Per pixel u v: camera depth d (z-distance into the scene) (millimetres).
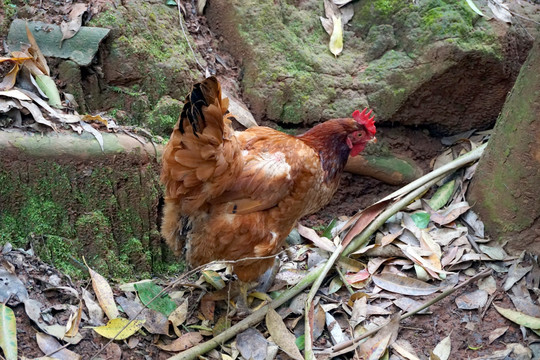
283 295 3410
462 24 4082
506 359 3068
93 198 3361
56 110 3428
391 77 4199
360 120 3348
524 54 4227
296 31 4305
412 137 4453
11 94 3236
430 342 3238
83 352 2871
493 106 4324
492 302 3408
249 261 3176
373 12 4371
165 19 4051
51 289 3053
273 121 4238
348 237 3775
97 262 3369
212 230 3072
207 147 2779
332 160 3357
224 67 4238
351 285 3588
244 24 4227
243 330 3191
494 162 3752
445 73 4078
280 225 3195
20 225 3227
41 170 3209
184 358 2961
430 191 4254
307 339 3098
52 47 3594
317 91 4184
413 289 3520
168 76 3879
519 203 3602
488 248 3713
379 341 3174
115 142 3387
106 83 3766
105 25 3725
